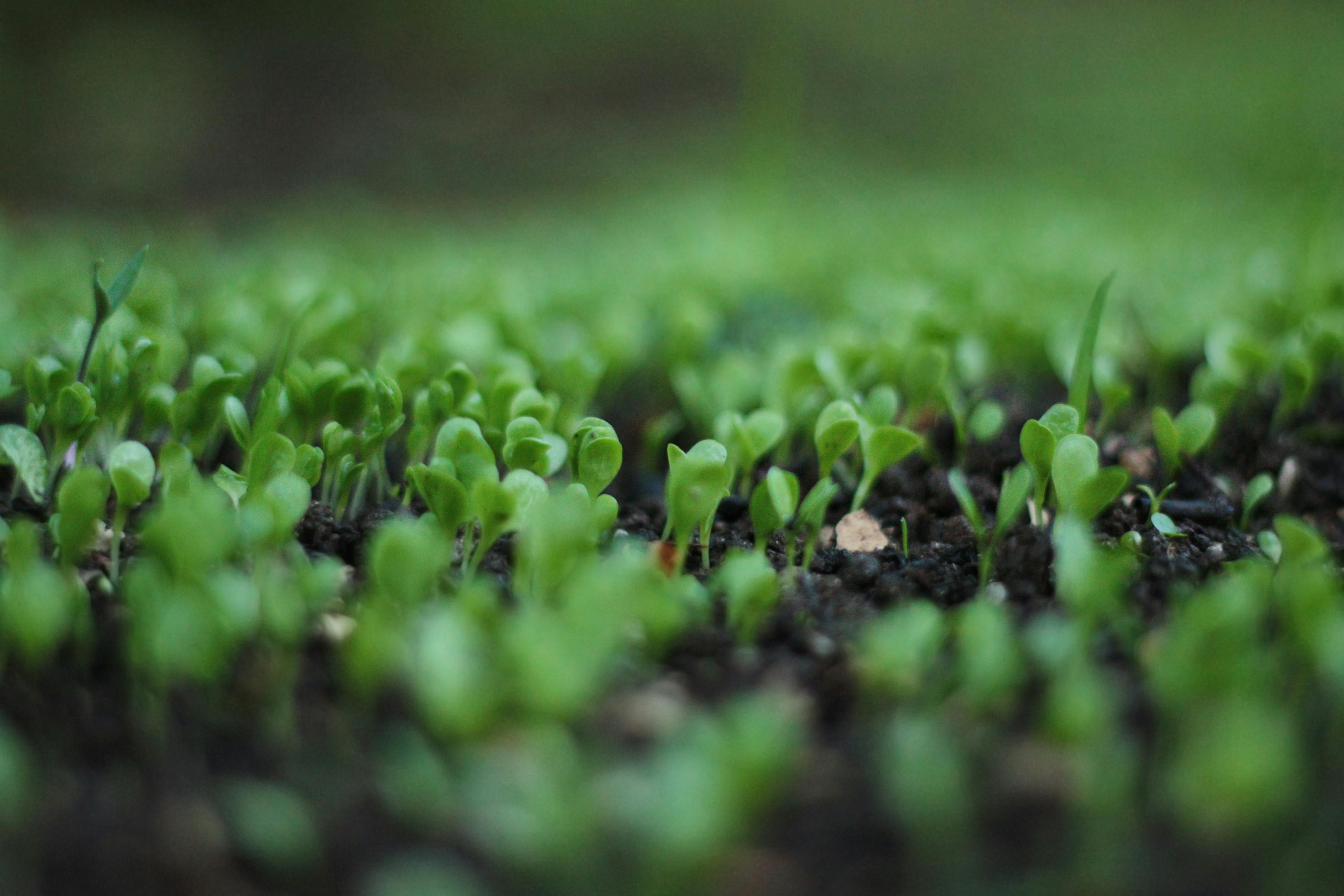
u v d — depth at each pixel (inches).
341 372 17.9
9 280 23.6
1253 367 19.4
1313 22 82.9
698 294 23.9
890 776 15.0
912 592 16.9
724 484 16.6
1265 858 14.5
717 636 16.1
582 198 53.5
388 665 15.6
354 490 18.3
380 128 64.7
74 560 15.9
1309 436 19.5
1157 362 20.8
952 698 15.4
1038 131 67.2
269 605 15.5
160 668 15.0
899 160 63.4
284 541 16.4
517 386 18.2
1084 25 87.5
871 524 18.0
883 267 27.4
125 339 18.5
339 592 16.3
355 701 15.4
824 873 14.5
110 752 15.1
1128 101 69.0
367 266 28.2
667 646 15.9
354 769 15.0
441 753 15.1
